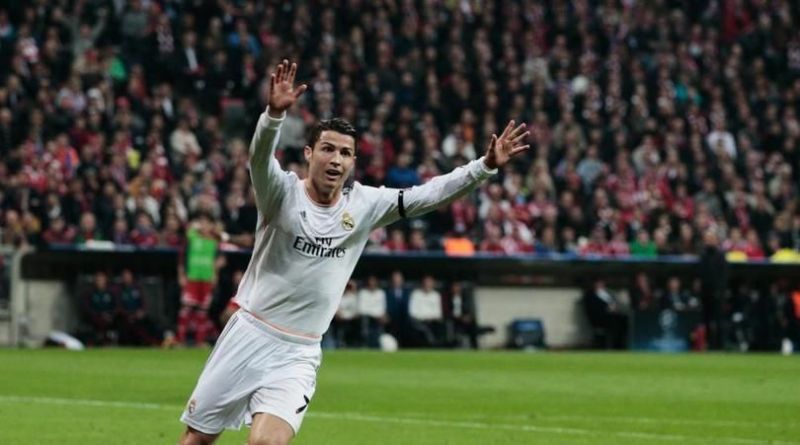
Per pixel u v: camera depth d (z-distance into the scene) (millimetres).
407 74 74000
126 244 59438
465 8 80812
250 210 59156
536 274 66188
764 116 82375
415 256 63031
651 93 81125
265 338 18109
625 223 70312
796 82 85375
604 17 84562
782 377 46625
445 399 36531
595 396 38219
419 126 70812
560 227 68875
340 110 69688
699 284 67500
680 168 74938
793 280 69312
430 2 79062
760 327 68188
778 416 33438
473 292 64438
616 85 79625
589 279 67438
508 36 79000
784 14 89812
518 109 75438
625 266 67500
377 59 74750
